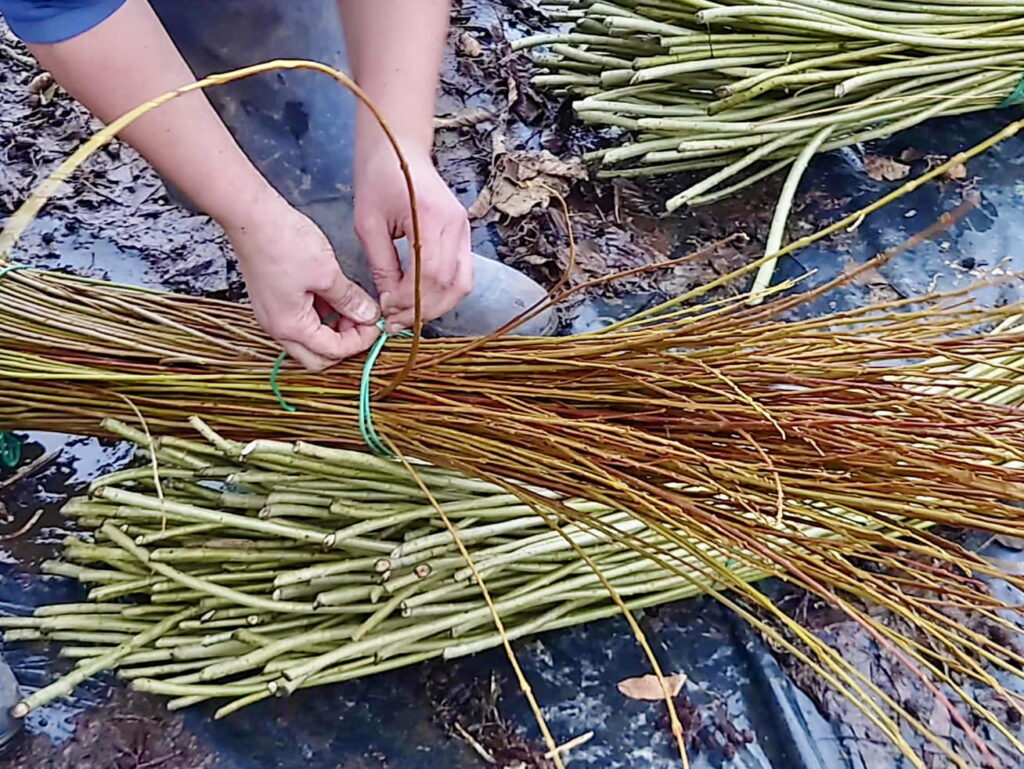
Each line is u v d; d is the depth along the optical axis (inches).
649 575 47.6
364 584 44.9
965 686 47.4
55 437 55.4
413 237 36.4
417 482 42.5
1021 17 66.8
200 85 23.7
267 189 38.4
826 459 39.7
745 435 38.5
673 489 41.0
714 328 44.1
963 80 67.8
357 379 43.4
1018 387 50.5
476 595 46.1
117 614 45.9
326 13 56.9
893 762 45.4
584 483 41.2
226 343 45.8
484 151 72.8
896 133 73.9
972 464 38.5
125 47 34.5
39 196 22.7
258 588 45.4
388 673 47.5
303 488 44.4
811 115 67.0
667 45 64.8
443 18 44.1
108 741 44.5
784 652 48.8
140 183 69.6
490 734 46.2
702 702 47.7
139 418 43.1
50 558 51.1
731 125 65.1
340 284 41.1
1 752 43.6
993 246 67.8
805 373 42.8
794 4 63.7
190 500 47.4
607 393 43.1
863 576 38.3
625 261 66.4
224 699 45.9
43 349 45.2
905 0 65.7
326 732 45.8
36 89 74.2
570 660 48.6
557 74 73.7
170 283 64.1
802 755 45.7
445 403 42.7
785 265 66.8
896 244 67.6
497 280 59.3
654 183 71.0
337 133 58.5
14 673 46.2
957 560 37.8
